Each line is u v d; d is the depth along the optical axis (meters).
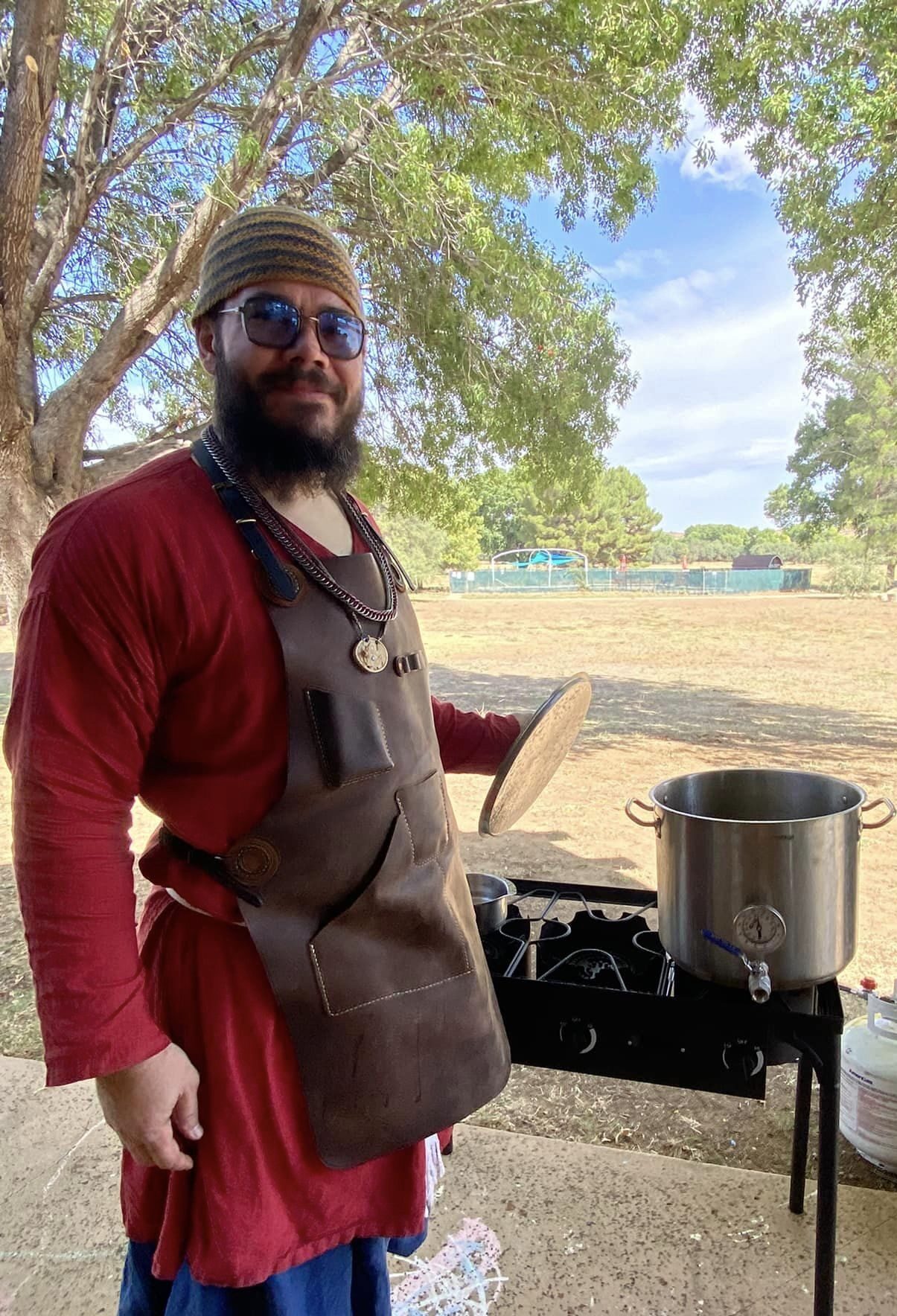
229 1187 1.19
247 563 1.16
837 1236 1.98
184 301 5.03
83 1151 2.38
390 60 5.26
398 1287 1.87
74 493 5.11
